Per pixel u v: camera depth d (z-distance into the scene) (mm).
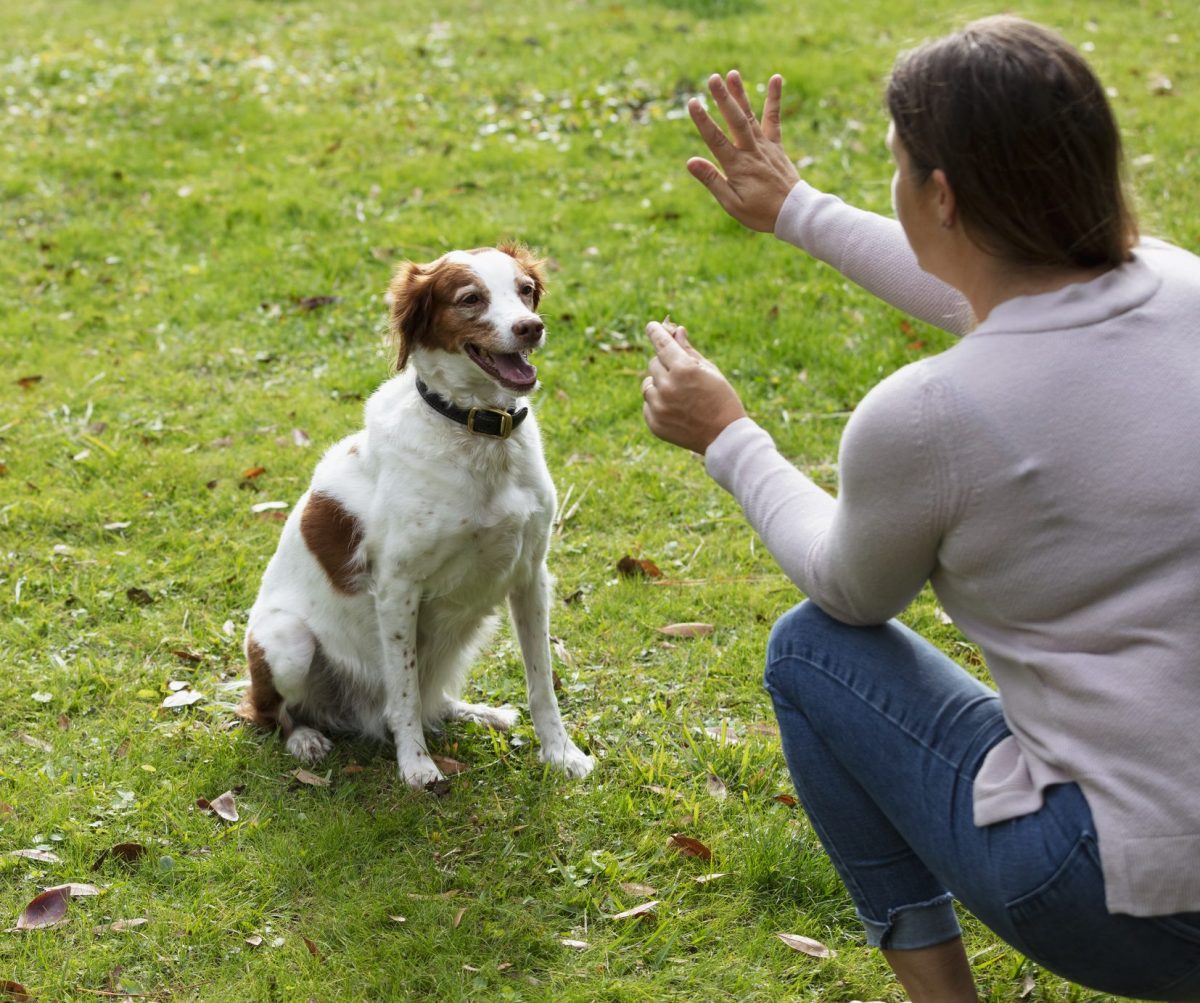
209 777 3268
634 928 2684
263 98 9492
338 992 2533
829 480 4680
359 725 3594
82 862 2939
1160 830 1582
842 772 2035
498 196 7574
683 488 4758
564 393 5379
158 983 2592
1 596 4172
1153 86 8516
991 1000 2441
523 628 3377
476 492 3209
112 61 10586
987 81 1617
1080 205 1631
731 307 6016
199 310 6371
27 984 2568
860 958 2576
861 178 7340
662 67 9336
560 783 3219
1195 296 1672
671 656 3787
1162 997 1783
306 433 5215
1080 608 1639
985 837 1765
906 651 1979
